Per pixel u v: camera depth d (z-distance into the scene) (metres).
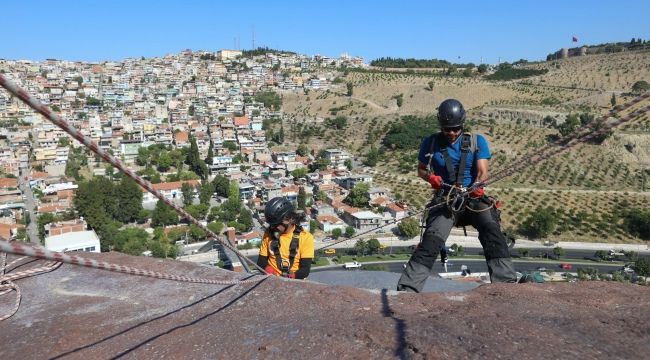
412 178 92.00
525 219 70.44
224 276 4.06
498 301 3.05
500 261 4.29
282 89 178.25
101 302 3.72
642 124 106.00
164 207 66.31
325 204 75.81
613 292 3.25
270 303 3.35
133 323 3.22
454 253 59.75
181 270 4.32
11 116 123.19
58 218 65.50
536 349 2.33
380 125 129.12
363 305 3.16
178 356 2.64
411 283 4.17
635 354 2.31
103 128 116.88
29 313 3.62
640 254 60.78
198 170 96.38
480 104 143.00
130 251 56.91
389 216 70.19
